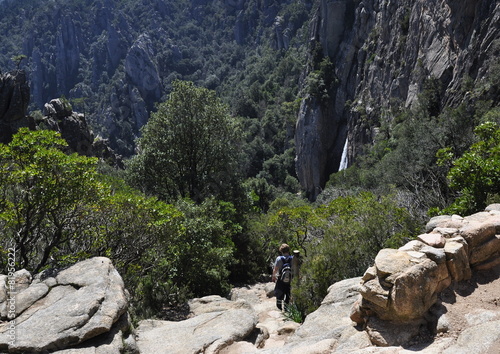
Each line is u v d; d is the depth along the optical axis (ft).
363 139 222.28
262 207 194.49
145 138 79.51
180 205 54.70
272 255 72.79
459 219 18.69
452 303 14.74
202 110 78.59
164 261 38.40
